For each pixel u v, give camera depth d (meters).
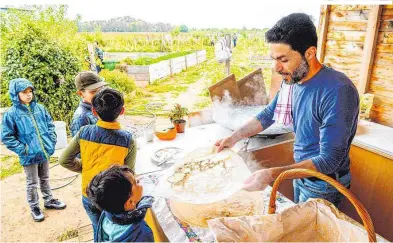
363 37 2.85
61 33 5.23
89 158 1.57
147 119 5.24
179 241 1.02
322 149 1.16
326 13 3.17
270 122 1.62
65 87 4.64
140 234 1.02
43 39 4.55
